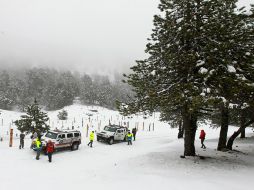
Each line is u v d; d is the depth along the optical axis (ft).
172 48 52.65
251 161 57.93
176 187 37.40
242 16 51.08
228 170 48.08
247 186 38.27
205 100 42.52
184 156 58.29
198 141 95.96
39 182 43.80
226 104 46.55
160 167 50.01
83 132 163.53
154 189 36.78
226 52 47.44
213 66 47.16
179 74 51.24
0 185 41.83
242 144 84.58
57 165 58.65
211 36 48.88
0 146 79.30
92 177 45.91
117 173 47.29
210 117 77.77
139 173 45.98
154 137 129.29
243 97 49.32
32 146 73.26
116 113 379.55
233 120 77.92
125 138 103.60
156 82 53.01
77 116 339.98
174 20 51.11
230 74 46.68
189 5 49.37
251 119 67.67
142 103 51.78
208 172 46.16
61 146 76.18
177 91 46.03
